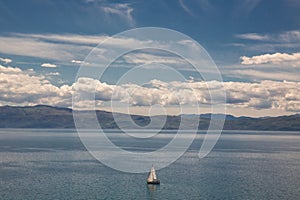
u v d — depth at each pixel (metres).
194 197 93.00
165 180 114.38
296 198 92.81
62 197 92.12
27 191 98.44
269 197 93.62
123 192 97.69
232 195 95.50
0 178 116.44
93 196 93.25
